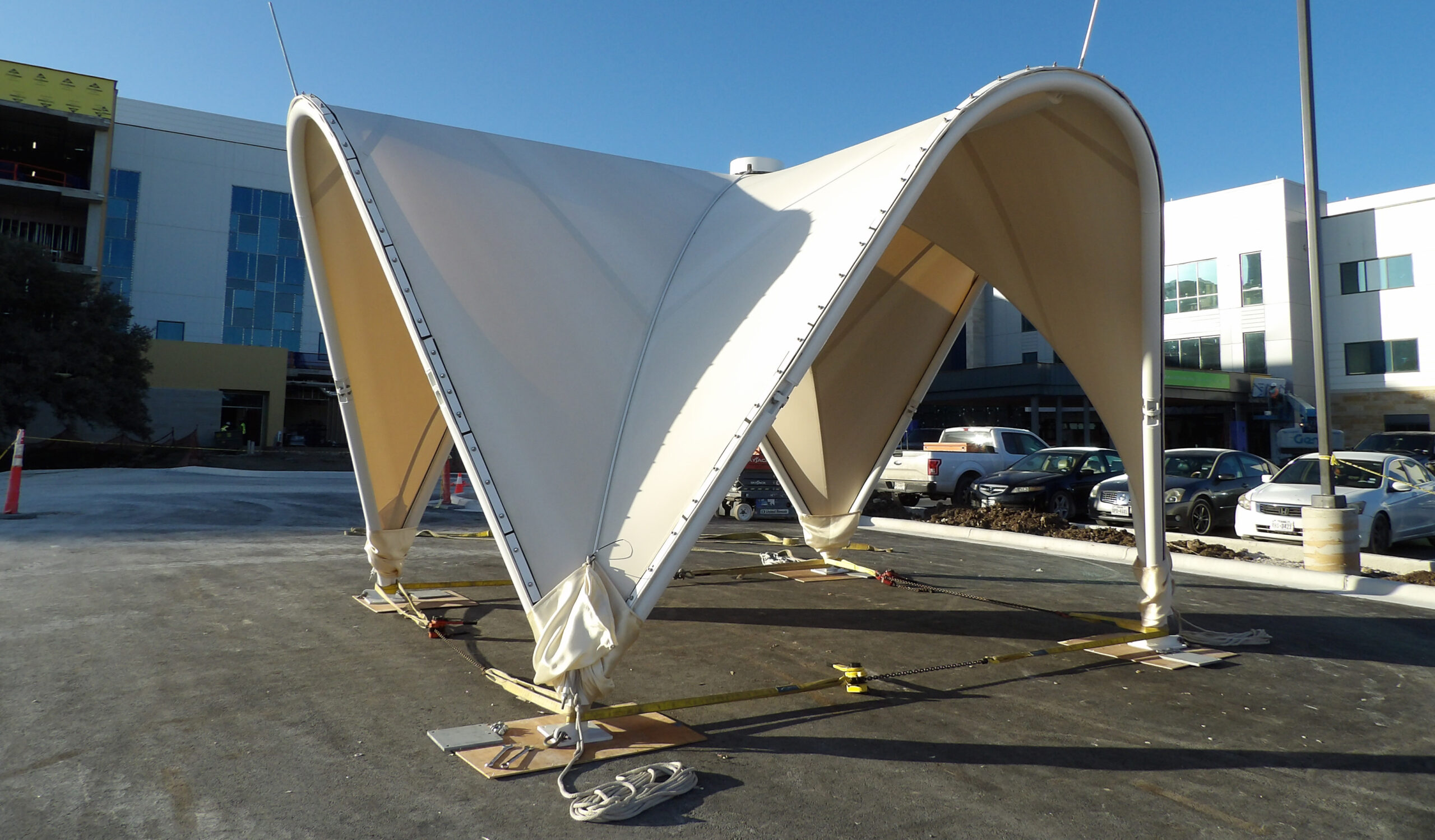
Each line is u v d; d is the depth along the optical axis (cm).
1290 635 715
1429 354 3491
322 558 1022
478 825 341
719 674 573
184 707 479
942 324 927
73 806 351
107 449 3522
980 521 1480
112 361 3509
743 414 439
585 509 459
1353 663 624
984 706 514
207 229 5628
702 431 453
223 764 398
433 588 833
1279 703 526
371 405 727
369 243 669
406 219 529
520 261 551
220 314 5644
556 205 613
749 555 1138
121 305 3619
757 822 350
